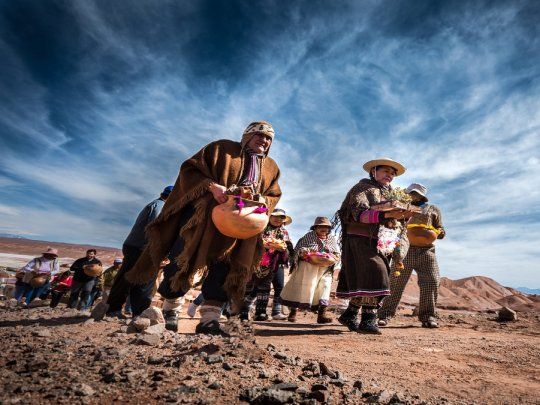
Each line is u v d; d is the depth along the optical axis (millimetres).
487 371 3254
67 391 1873
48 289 12672
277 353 2822
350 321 5723
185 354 2703
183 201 3941
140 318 3660
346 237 5656
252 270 4090
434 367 3316
